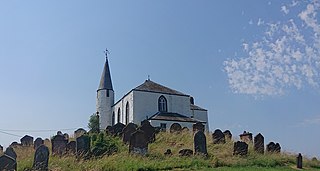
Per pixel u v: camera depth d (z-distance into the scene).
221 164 19.92
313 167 21.62
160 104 50.19
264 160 21.52
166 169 18.31
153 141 27.42
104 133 30.58
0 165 16.77
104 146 24.48
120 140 27.52
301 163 21.05
